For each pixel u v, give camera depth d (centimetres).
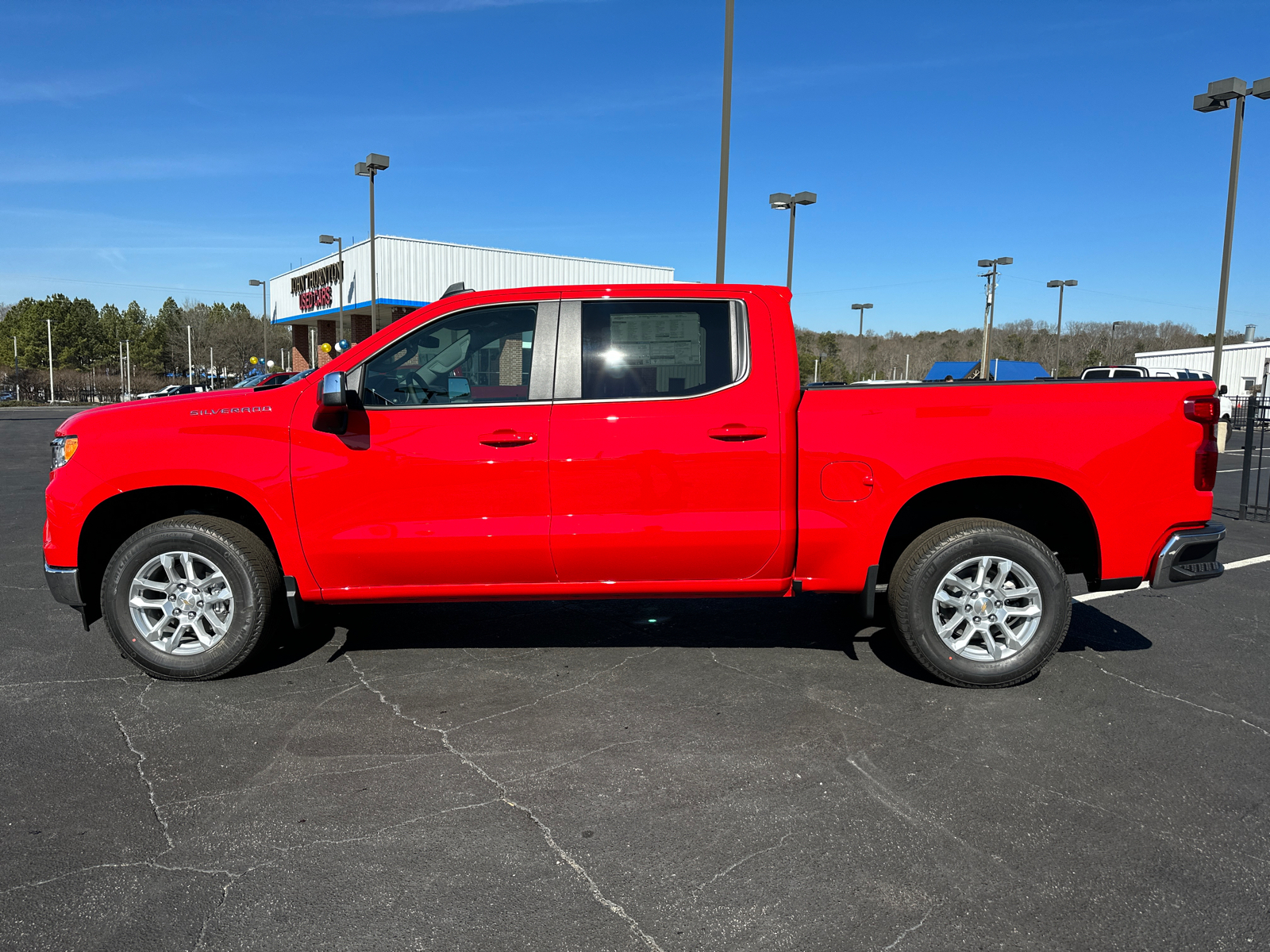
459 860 265
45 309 12206
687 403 397
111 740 353
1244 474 978
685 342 404
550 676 427
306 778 319
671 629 508
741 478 395
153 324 13788
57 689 409
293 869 260
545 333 404
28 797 305
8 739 354
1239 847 271
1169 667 443
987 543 396
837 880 254
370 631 505
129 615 412
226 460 395
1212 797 304
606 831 282
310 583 407
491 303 406
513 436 392
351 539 397
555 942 226
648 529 396
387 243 3553
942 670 404
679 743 349
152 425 400
